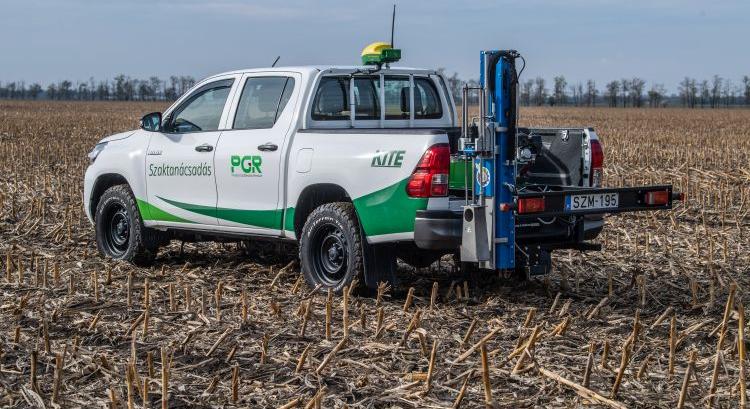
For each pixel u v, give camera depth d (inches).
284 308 308.2
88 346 263.0
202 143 368.8
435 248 300.8
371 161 312.2
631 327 281.3
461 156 315.6
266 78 356.8
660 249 423.2
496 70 291.3
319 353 252.5
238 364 243.4
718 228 492.4
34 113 2498.8
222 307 306.8
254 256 406.6
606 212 303.9
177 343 263.0
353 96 353.7
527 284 343.3
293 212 338.0
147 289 294.5
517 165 308.0
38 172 793.6
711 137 1398.9
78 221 499.8
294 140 338.3
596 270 374.6
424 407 212.4
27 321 289.6
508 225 295.9
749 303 313.9
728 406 212.8
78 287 339.0
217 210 364.5
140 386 225.9
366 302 315.0
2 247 424.8
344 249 323.6
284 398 219.0
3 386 227.6
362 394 220.8
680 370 239.1
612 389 218.8
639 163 917.8
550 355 250.2
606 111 3582.7
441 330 278.5
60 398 219.0
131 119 2102.6
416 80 372.2
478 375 233.1
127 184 405.7
